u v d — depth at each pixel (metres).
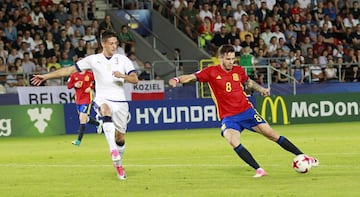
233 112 31.22
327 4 92.62
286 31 87.62
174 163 37.84
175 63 82.44
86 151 48.38
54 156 44.97
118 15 86.50
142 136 63.09
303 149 44.75
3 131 67.31
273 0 90.06
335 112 76.81
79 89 53.53
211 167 35.19
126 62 32.41
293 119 75.25
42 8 80.88
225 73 31.33
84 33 80.25
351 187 26.86
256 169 30.64
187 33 86.50
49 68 75.62
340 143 48.91
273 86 77.88
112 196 26.12
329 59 85.88
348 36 91.50
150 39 86.94
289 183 28.44
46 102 71.81
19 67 74.81
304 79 82.69
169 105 71.88
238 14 86.88
